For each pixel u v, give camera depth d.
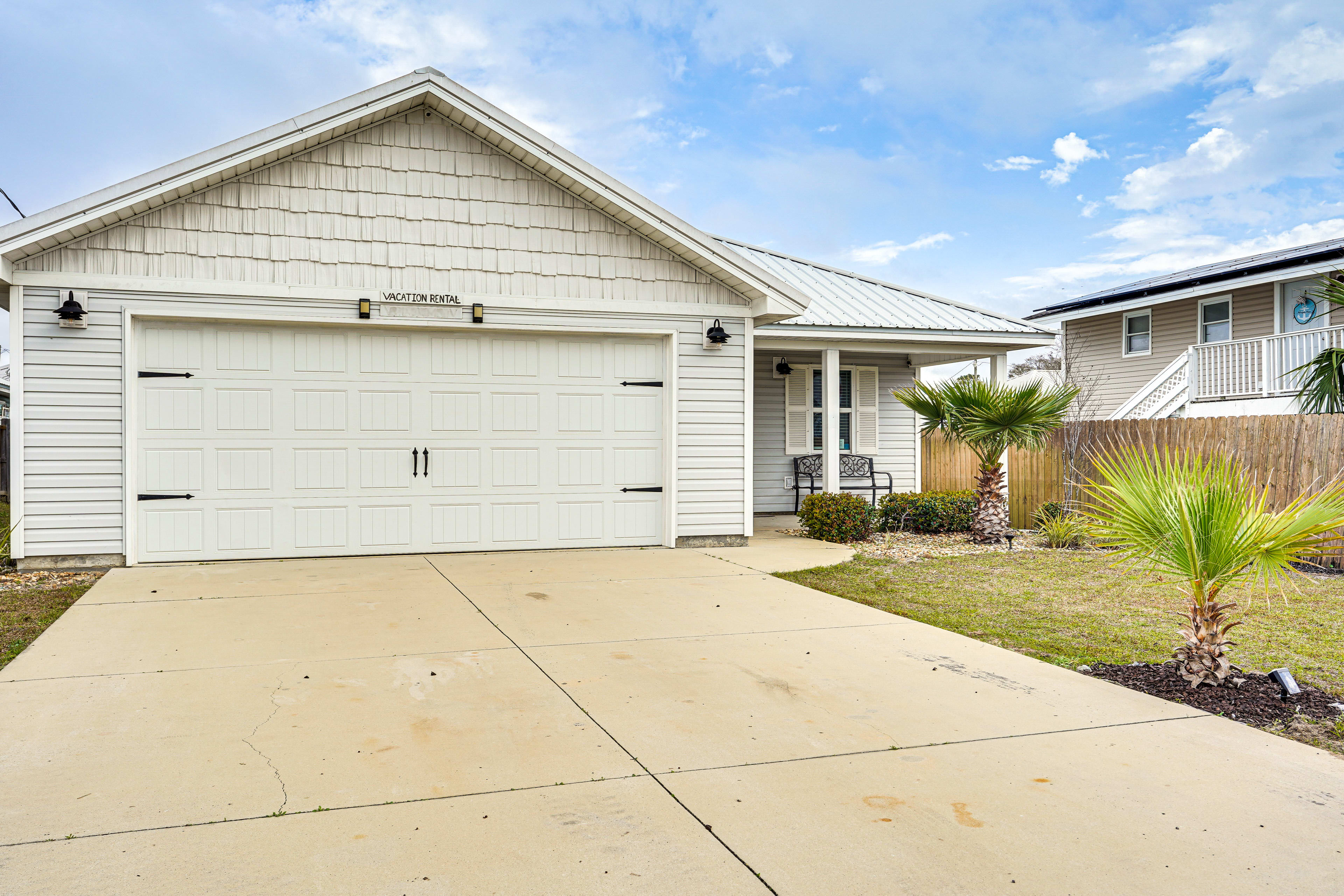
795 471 15.95
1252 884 2.84
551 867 2.91
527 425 10.30
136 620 6.61
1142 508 5.17
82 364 8.74
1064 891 2.79
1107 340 22.50
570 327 10.27
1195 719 4.53
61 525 8.73
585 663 5.56
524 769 3.79
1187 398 18.28
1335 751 4.08
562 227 10.27
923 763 3.90
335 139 9.48
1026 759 3.96
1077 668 5.59
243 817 3.27
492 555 9.99
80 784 3.57
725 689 5.02
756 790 3.58
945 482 16.33
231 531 9.32
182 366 9.16
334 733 4.21
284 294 9.30
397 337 9.84
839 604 7.57
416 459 9.90
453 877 2.84
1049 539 11.97
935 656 5.83
